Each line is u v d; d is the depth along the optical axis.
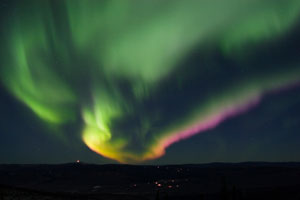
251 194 77.56
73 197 47.72
